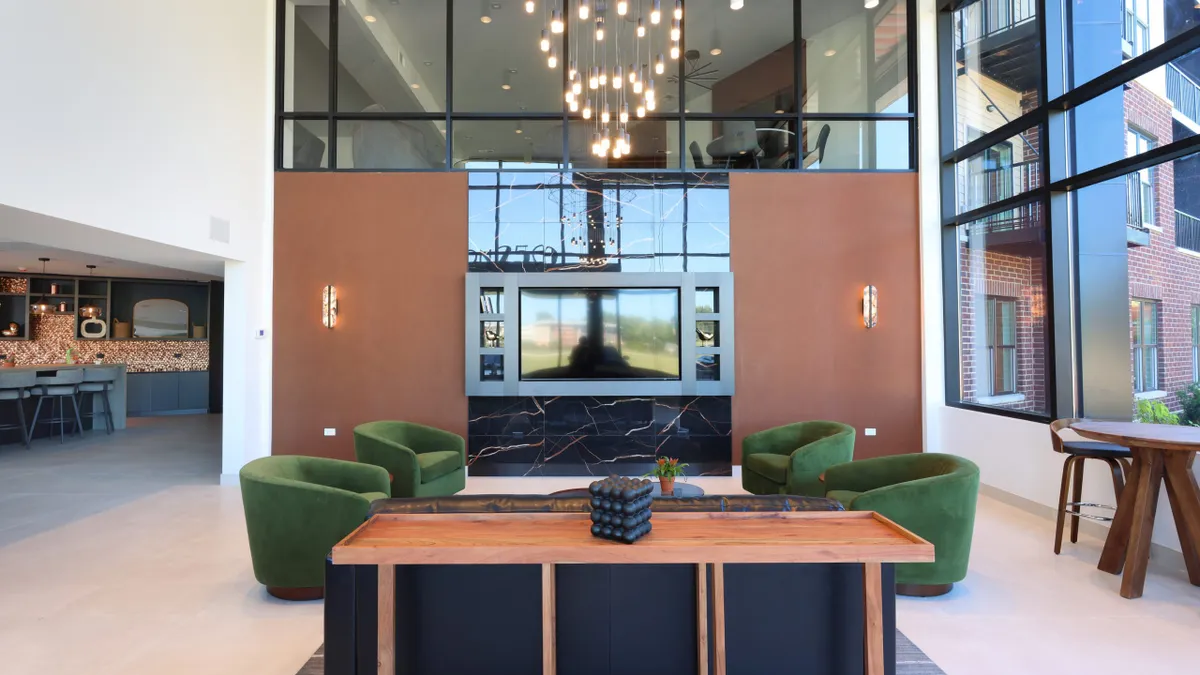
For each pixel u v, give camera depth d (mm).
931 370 6273
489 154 6473
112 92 4266
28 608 3223
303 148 6461
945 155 6242
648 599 2234
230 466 6031
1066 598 3312
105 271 10781
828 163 6496
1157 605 3209
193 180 5184
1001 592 3395
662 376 6375
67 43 3881
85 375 9117
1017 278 5297
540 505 2445
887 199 6430
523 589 2225
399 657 2205
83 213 4012
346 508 3230
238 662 2682
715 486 5898
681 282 6332
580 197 6410
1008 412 5375
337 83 6488
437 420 6359
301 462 3883
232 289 6043
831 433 5035
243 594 3410
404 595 2203
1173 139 3836
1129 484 3580
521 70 6508
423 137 6469
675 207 6426
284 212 6371
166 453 7660
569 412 6383
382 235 6375
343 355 6348
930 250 6312
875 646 2090
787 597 2229
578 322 6383
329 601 2150
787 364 6391
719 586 2072
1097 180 4445
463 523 2334
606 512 2117
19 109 3547
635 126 6512
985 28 5746
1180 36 3725
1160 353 4000
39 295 11039
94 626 3021
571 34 6543
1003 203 5379
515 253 6387
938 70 6344
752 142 6516
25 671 2600
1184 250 3826
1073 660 2680
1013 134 5297
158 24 4734
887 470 3900
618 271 6383
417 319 6363
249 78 6023
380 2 6523
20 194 3553
